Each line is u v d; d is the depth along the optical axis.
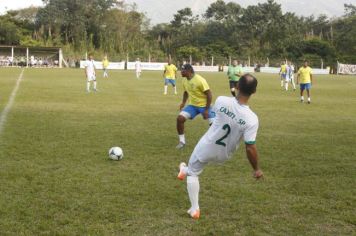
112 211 5.74
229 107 5.11
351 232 5.26
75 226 5.24
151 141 10.34
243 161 8.51
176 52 87.94
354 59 78.56
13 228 5.12
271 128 12.70
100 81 33.88
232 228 5.31
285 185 7.04
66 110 15.47
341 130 12.52
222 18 98.56
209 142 5.33
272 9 92.94
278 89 30.67
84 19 88.12
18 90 23.08
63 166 7.86
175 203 6.11
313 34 96.81
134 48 87.62
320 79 49.91
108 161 8.31
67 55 76.38
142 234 5.08
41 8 90.50
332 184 7.12
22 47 71.25
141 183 6.95
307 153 9.38
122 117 14.15
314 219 5.64
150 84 31.47
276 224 5.46
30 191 6.43
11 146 9.34
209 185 6.94
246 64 80.81
